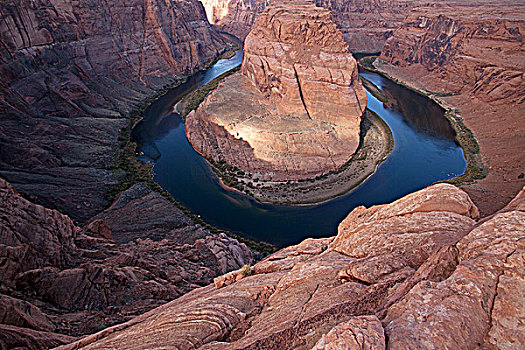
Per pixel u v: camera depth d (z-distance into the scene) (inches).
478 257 334.3
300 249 780.0
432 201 553.0
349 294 417.4
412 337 274.5
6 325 527.5
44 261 806.5
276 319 440.5
